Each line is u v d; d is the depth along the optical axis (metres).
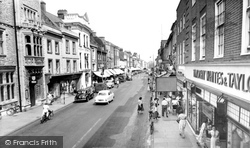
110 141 10.46
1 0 15.88
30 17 19.55
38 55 20.08
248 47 5.30
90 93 25.44
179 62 18.28
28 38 18.70
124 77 57.09
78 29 32.22
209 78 8.47
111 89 36.00
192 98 12.06
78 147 9.69
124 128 12.73
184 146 9.38
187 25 13.98
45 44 22.17
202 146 8.95
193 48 12.34
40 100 20.89
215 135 7.34
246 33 5.34
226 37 6.62
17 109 17.36
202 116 10.07
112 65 60.16
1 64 15.73
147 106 19.97
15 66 17.38
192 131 11.56
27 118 15.34
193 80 11.70
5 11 16.33
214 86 7.80
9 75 16.77
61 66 26.36
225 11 6.70
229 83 6.29
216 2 7.53
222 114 6.68
